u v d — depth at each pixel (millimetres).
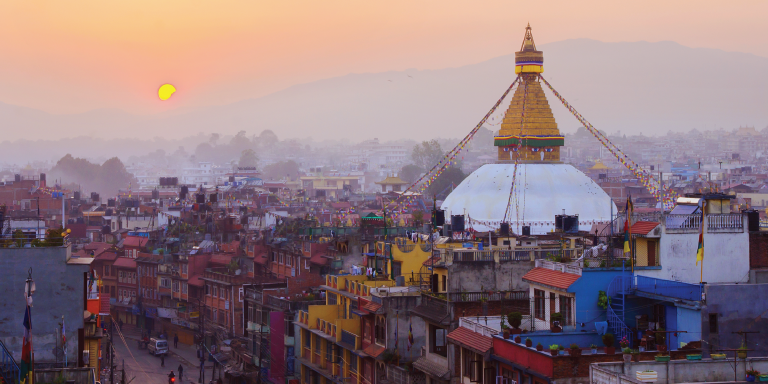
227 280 118250
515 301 59531
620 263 50531
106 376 67375
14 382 41438
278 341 88125
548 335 47125
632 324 48000
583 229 149125
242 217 170875
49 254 47438
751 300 44281
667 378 38438
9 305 46750
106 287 154125
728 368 38812
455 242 80312
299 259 107938
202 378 99688
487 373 49594
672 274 50938
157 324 138625
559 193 157375
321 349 78625
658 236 51000
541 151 166375
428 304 62625
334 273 97812
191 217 176875
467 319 55562
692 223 51750
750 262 52188
